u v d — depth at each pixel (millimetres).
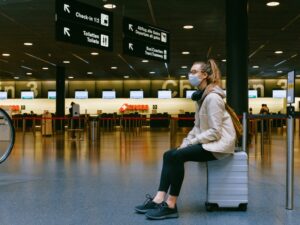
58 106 24641
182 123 26469
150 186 5312
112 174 6348
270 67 25109
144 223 3604
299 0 10227
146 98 34531
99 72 28234
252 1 10297
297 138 17234
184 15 11914
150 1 10344
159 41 10906
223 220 3709
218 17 12172
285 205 4277
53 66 24641
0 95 35312
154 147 11836
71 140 15383
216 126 3828
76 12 8203
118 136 18594
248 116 5023
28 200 4484
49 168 7055
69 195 4750
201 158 3887
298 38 15500
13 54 19703
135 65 24219
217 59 21125
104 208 4133
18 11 11391
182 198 4633
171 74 29594
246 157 4020
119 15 11898
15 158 8688
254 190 5078
